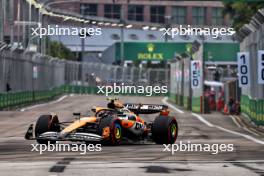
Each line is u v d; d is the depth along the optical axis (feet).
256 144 229.45
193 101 579.48
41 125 206.80
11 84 567.59
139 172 144.56
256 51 418.72
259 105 372.99
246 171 147.84
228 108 551.18
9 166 154.81
